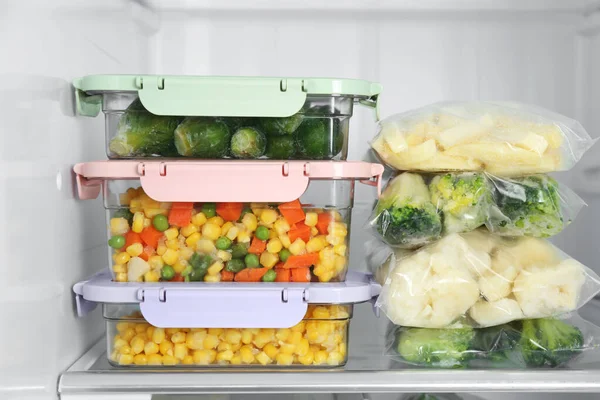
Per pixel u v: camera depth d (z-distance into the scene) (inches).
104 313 39.6
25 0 34.4
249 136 39.2
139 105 39.7
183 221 39.3
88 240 45.1
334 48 54.0
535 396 47.4
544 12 52.8
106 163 38.7
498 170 42.4
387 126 43.4
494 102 45.1
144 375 37.8
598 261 51.9
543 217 42.5
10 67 32.8
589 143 43.1
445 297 40.9
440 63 54.1
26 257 34.7
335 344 39.2
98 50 45.4
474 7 52.7
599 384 37.7
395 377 37.8
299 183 38.4
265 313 38.0
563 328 41.9
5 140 32.3
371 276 44.6
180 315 37.9
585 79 52.8
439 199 42.4
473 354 41.2
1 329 31.8
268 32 53.9
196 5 52.7
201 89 38.4
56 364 38.3
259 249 39.7
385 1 52.6
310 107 39.8
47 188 37.7
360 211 54.2
